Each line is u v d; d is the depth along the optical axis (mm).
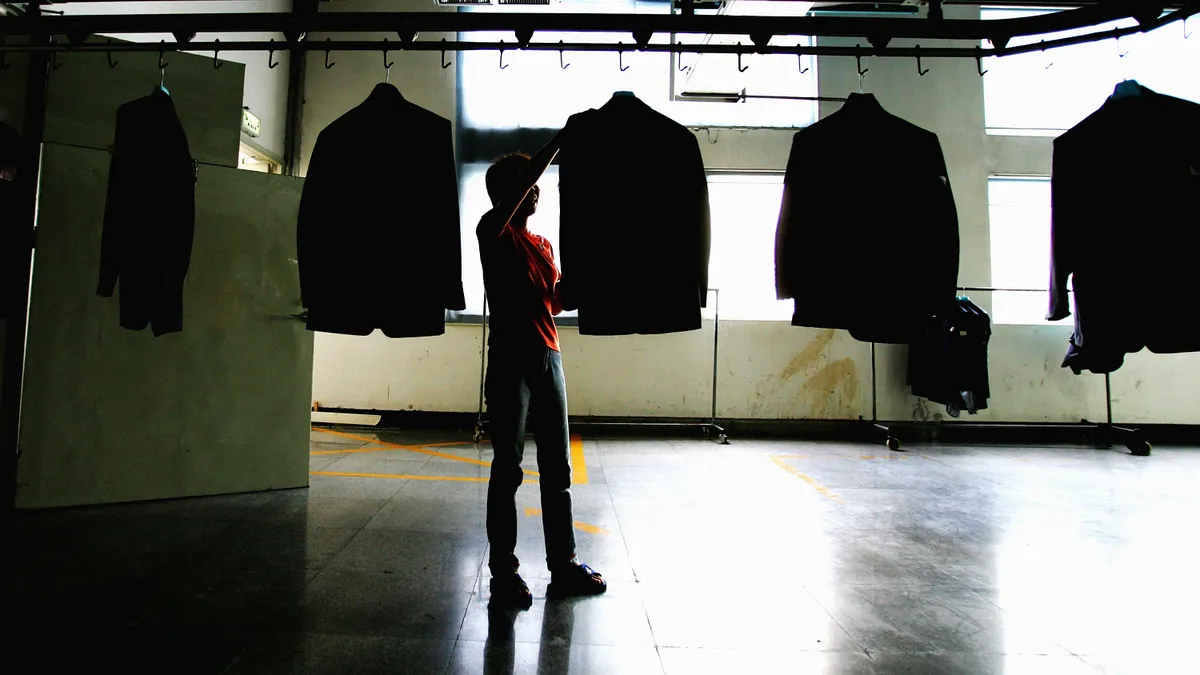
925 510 2660
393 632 1428
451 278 1720
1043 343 5020
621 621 1511
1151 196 1674
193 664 1262
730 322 5043
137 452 2582
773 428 4977
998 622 1551
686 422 4930
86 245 2521
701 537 2211
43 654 1287
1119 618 1584
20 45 1636
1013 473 3531
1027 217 5266
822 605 1636
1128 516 2594
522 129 5039
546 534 1712
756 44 1656
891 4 2229
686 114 5109
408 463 3512
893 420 5020
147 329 2607
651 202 1668
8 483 1944
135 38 2795
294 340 2871
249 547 2014
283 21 1624
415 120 1746
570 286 1651
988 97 5211
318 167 1756
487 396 1694
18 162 2055
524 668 1277
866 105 1701
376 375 4930
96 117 2594
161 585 1683
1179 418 4961
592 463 3650
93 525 2236
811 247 1694
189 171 1872
